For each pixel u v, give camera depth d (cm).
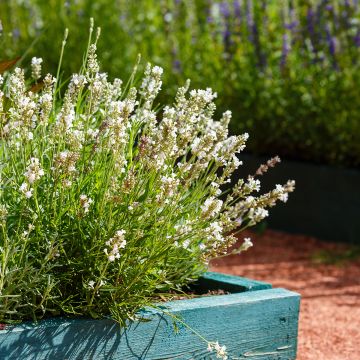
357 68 995
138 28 1066
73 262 383
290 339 446
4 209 356
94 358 377
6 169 397
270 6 1065
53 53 998
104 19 1055
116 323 381
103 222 387
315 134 1006
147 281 399
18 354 354
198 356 409
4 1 1041
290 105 1026
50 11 1057
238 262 870
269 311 436
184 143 399
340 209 984
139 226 381
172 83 1028
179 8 1055
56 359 365
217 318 416
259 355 434
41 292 380
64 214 388
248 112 1049
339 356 551
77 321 372
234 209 421
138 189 384
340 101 1000
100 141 401
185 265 423
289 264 865
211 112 435
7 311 362
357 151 989
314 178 1005
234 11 1045
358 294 736
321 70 1013
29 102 402
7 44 833
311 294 732
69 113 387
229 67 1048
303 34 1020
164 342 397
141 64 1020
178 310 401
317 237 1003
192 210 421
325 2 1003
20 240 370
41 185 394
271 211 1044
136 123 427
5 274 360
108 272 391
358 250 927
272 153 1057
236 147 407
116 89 431
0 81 390
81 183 392
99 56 1000
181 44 1065
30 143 399
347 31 1000
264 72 1039
